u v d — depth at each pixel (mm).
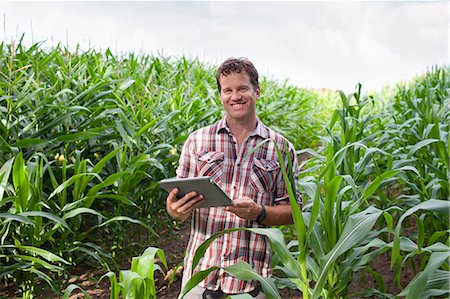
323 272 2002
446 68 8039
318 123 10672
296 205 2004
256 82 2105
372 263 3885
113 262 3744
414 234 3363
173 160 4262
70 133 3918
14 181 2977
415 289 1744
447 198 3400
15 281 3334
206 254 2129
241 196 2109
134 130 4402
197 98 5238
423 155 3746
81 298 3379
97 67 5820
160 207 4414
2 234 3338
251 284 2117
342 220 2516
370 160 3203
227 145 2135
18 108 3986
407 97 5188
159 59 7766
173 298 3445
